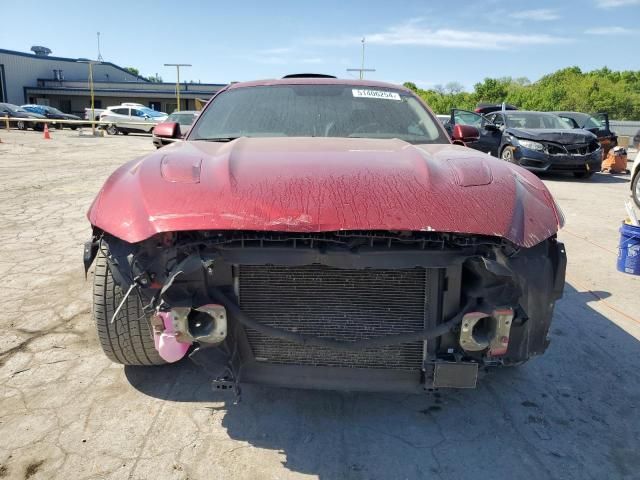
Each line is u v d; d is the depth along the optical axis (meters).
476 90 59.97
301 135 3.08
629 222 4.90
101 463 2.10
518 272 2.08
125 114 29.50
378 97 3.44
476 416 2.49
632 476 2.11
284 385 2.18
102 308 2.42
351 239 1.95
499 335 1.98
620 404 2.62
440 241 1.92
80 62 58.03
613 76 77.44
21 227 5.94
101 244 2.11
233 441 2.26
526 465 2.16
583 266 4.95
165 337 1.98
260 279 2.04
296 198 1.93
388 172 2.12
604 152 13.38
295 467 2.12
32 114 30.89
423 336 2.02
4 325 3.31
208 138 3.10
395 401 2.61
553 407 2.58
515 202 2.08
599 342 3.32
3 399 2.52
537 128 11.40
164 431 2.31
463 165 2.27
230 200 1.94
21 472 2.04
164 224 1.89
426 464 2.15
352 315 2.06
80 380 2.71
